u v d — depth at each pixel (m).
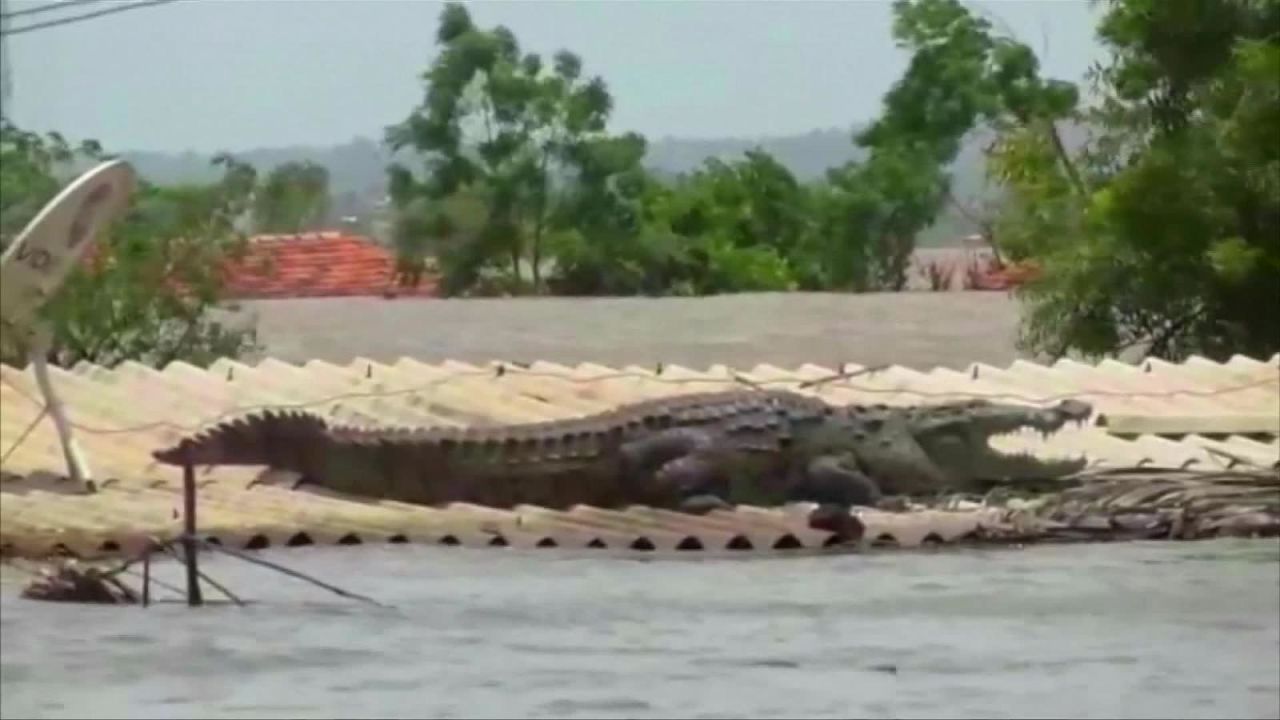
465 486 61.66
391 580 49.03
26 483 59.38
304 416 61.97
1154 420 67.88
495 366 72.81
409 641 40.97
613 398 70.00
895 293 105.50
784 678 37.84
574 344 90.06
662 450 60.97
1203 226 92.69
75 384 68.25
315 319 91.50
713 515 58.62
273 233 87.69
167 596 45.88
